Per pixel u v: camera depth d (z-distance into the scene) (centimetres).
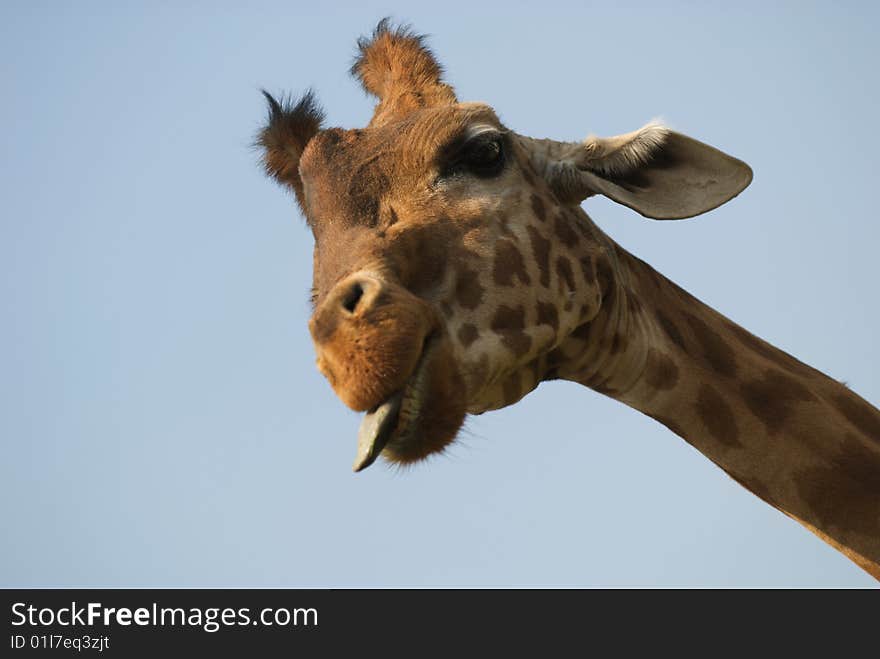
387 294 1384
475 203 1561
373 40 1900
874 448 1673
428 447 1414
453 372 1445
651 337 1714
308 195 1628
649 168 1723
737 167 1648
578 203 1730
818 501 1664
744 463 1698
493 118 1633
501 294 1529
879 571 1650
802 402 1698
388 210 1541
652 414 1733
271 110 1891
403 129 1603
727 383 1717
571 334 1652
